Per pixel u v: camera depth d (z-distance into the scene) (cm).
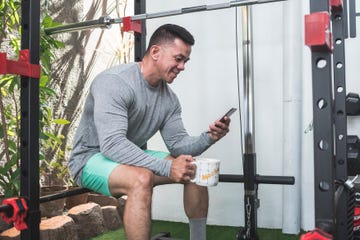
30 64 130
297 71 230
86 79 311
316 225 97
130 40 365
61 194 159
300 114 233
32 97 131
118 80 158
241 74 245
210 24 253
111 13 342
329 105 96
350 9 187
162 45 161
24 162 132
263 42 242
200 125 257
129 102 159
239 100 240
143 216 138
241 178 180
